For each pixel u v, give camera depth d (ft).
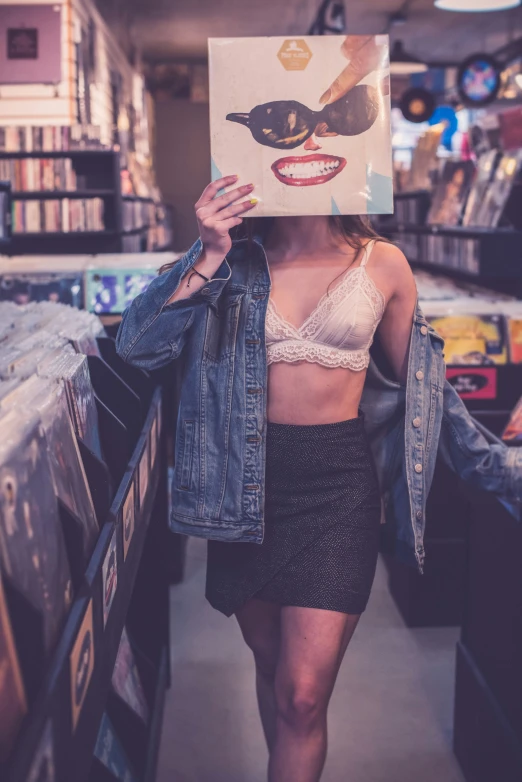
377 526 5.71
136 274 11.70
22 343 5.58
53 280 11.67
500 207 13.60
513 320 11.12
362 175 5.27
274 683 5.78
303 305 5.54
